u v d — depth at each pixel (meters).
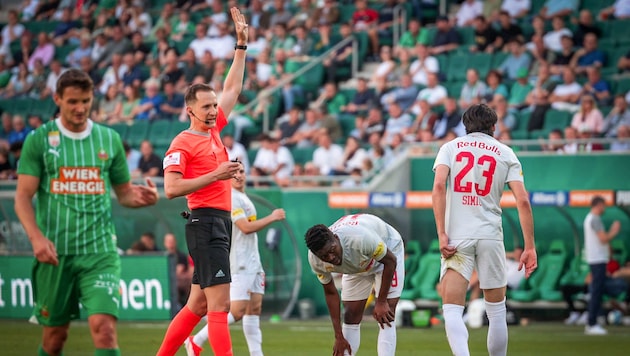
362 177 52.91
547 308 49.88
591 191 45.78
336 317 23.20
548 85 56.19
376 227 23.50
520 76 57.03
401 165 53.34
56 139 18.77
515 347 35.31
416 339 38.84
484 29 62.38
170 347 23.64
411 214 53.53
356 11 68.81
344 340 23.27
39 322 19.00
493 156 22.39
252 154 60.06
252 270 29.12
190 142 22.73
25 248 50.34
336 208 52.81
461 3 70.44
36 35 79.62
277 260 52.44
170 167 22.34
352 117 60.41
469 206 22.31
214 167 22.91
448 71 61.72
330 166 56.56
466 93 57.62
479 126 22.84
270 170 57.31
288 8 71.25
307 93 64.94
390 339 23.50
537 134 54.25
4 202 50.62
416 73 61.19
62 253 18.67
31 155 18.66
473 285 48.31
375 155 55.22
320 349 34.75
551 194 46.59
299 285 51.84
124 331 42.25
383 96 60.50
